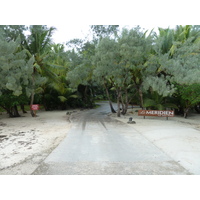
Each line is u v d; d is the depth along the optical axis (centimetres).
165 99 1822
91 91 3039
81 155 587
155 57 1377
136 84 1794
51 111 2331
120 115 1805
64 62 2455
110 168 489
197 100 1427
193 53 1373
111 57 1317
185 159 546
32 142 751
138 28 1279
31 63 1355
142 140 777
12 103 1482
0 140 784
